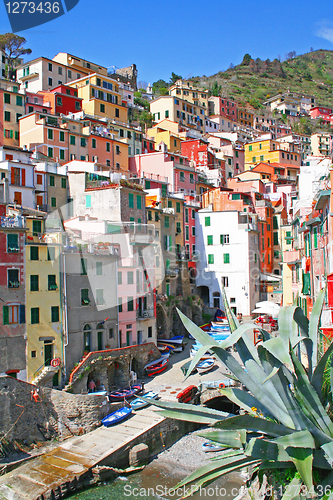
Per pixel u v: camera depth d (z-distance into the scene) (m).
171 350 55.69
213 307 71.94
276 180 105.62
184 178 81.75
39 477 32.31
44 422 37.91
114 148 77.31
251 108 189.38
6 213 43.12
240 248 72.44
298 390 14.98
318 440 14.98
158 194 65.94
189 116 125.00
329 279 29.03
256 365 16.25
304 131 173.62
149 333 52.62
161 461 37.28
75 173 58.12
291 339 14.88
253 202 84.12
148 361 50.00
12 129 70.94
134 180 66.69
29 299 39.34
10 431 35.62
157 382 47.25
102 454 34.94
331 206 32.31
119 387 45.38
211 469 15.95
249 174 102.94
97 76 91.31
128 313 49.03
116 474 34.62
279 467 15.55
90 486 32.97
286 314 15.53
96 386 43.09
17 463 34.09
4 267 38.16
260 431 15.84
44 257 40.59
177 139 97.38
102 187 53.50
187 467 36.12
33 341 39.25
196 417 16.53
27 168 55.38
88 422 38.88
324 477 15.73
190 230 74.75
